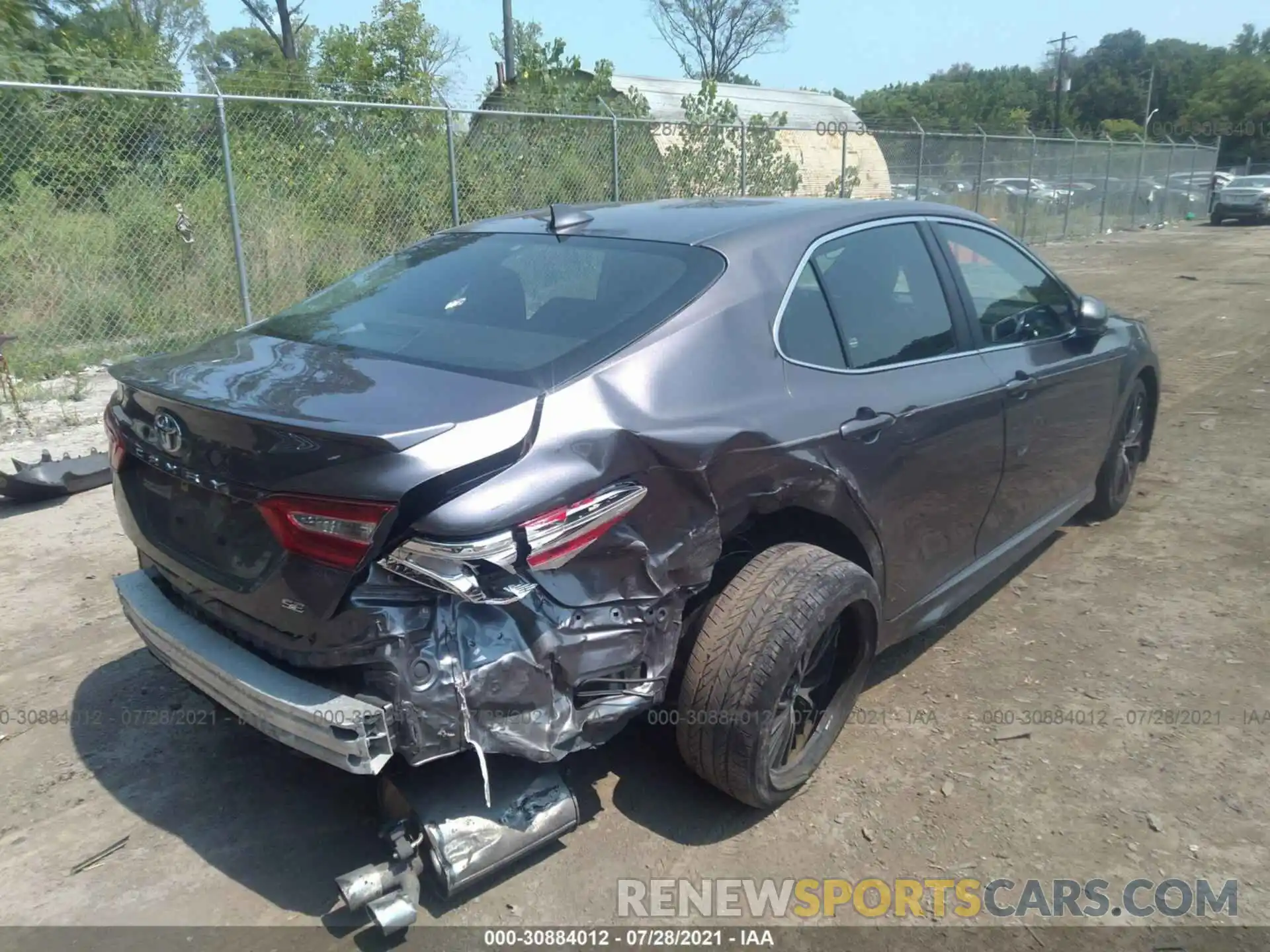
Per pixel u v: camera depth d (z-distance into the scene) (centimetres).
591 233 339
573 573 240
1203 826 291
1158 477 610
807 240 328
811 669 304
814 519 308
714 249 309
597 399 254
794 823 296
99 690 372
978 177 1950
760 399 286
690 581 264
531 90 1477
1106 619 421
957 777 315
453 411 236
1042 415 408
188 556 270
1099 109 8856
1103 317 439
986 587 457
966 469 362
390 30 1705
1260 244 2345
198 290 973
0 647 404
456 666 227
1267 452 659
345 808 305
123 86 1195
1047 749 329
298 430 227
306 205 1036
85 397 817
